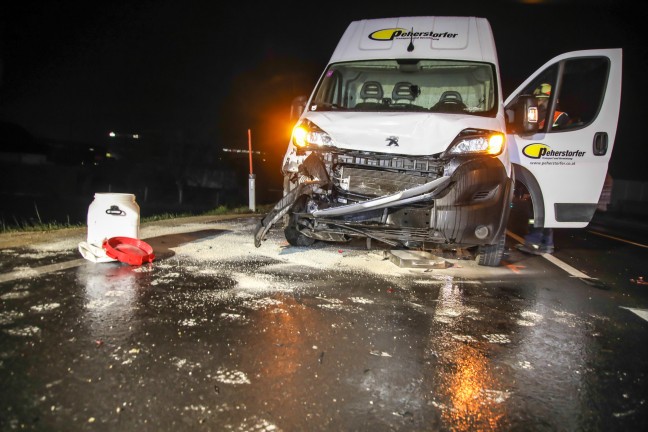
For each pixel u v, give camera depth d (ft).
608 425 8.87
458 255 22.18
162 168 126.41
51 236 22.30
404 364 10.79
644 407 9.56
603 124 21.39
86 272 16.11
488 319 14.14
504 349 12.02
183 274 16.52
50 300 13.21
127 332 11.44
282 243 22.90
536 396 9.77
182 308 13.24
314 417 8.52
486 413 9.02
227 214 38.47
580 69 21.97
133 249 18.30
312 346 11.39
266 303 14.08
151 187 124.06
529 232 27.17
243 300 14.21
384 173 17.54
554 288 18.34
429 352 11.51
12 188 112.37
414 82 22.31
